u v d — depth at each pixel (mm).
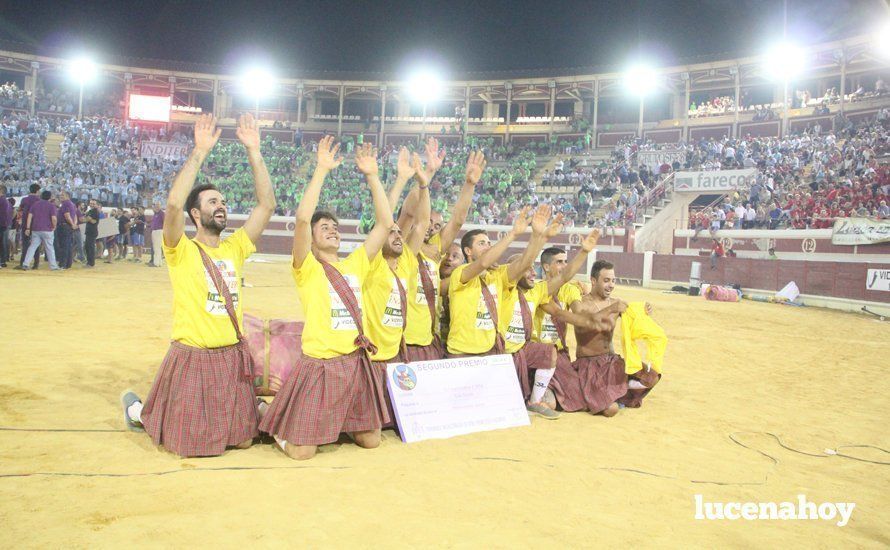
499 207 38375
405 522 3605
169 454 4598
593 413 6547
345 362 4895
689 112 45969
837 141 34781
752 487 4648
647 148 41219
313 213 5078
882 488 4805
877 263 20422
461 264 6531
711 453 5445
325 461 4676
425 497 4027
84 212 23078
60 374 6672
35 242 17078
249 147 4938
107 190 38188
